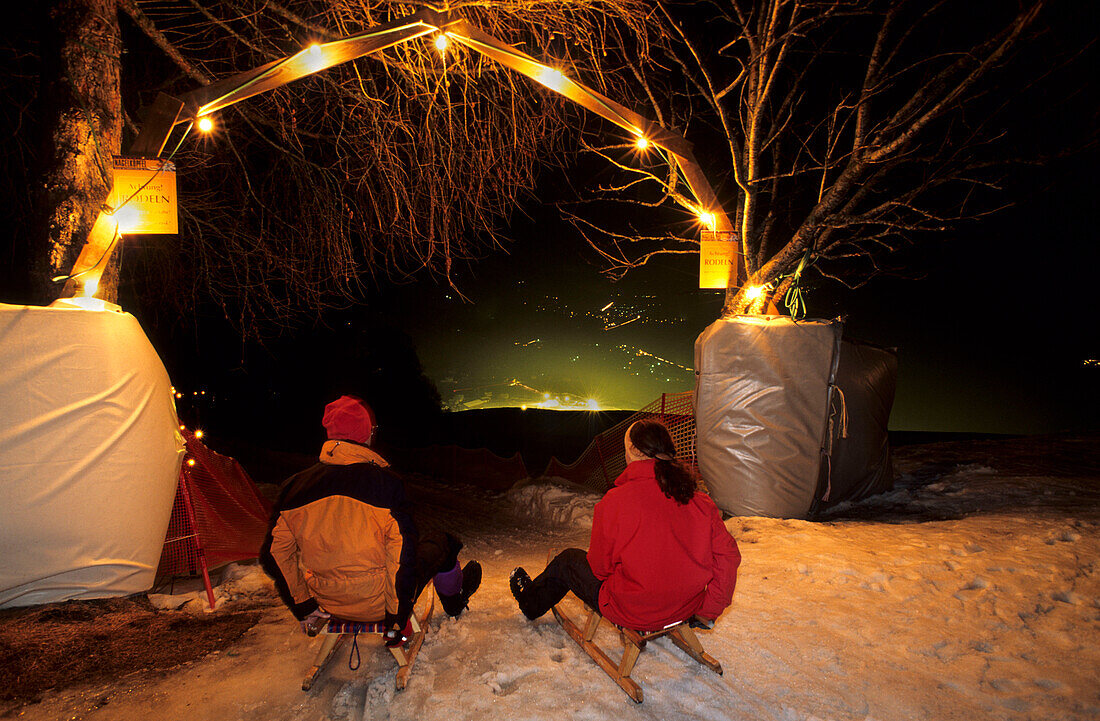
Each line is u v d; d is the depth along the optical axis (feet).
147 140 14.90
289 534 9.16
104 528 14.14
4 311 13.07
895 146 21.68
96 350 13.97
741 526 20.08
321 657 10.11
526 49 23.58
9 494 12.88
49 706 9.91
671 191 22.66
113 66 18.17
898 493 25.85
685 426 28.84
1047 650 10.94
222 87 15.25
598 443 36.96
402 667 10.00
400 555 9.27
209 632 13.12
